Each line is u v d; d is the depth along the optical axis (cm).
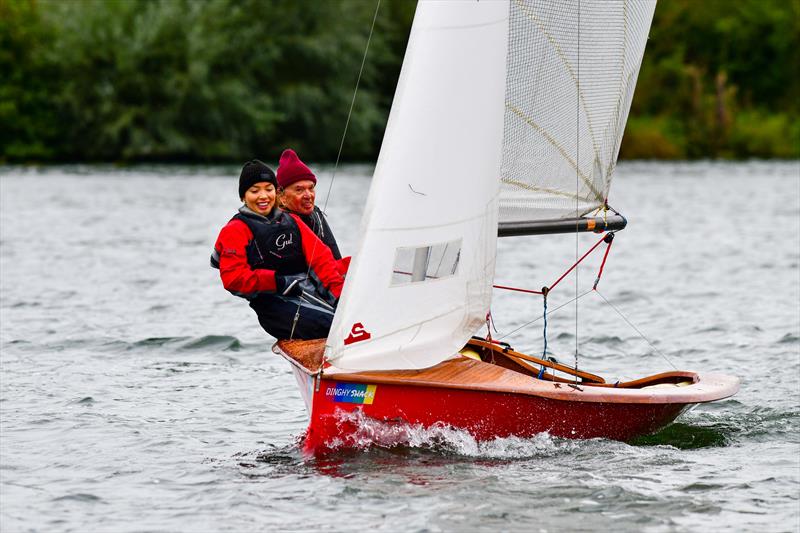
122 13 18638
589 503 2458
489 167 2734
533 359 3088
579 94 3047
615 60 3067
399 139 2673
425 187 2684
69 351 4362
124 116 18050
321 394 2681
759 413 3341
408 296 2695
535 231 3038
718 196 12988
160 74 18450
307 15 19425
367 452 2764
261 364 4156
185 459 2872
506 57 2741
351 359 2664
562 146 3052
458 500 2469
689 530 2312
